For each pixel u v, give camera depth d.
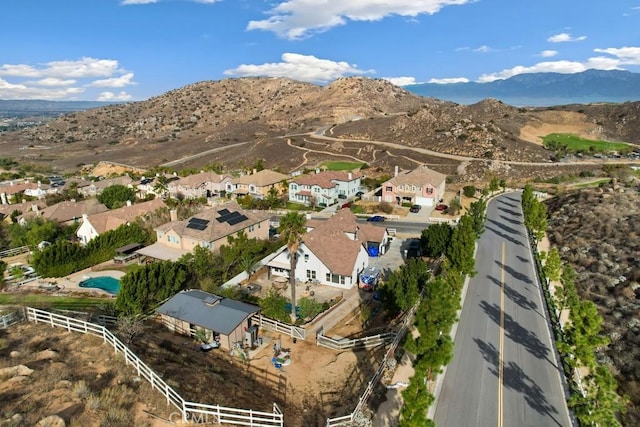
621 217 58.09
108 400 20.80
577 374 28.97
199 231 57.06
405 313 38.69
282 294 44.72
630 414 26.19
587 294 41.09
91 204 83.69
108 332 27.88
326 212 81.75
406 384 27.95
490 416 25.11
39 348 26.77
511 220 72.44
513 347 32.56
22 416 18.61
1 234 74.19
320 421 24.33
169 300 36.78
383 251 57.28
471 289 43.59
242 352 31.78
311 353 32.72
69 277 54.09
